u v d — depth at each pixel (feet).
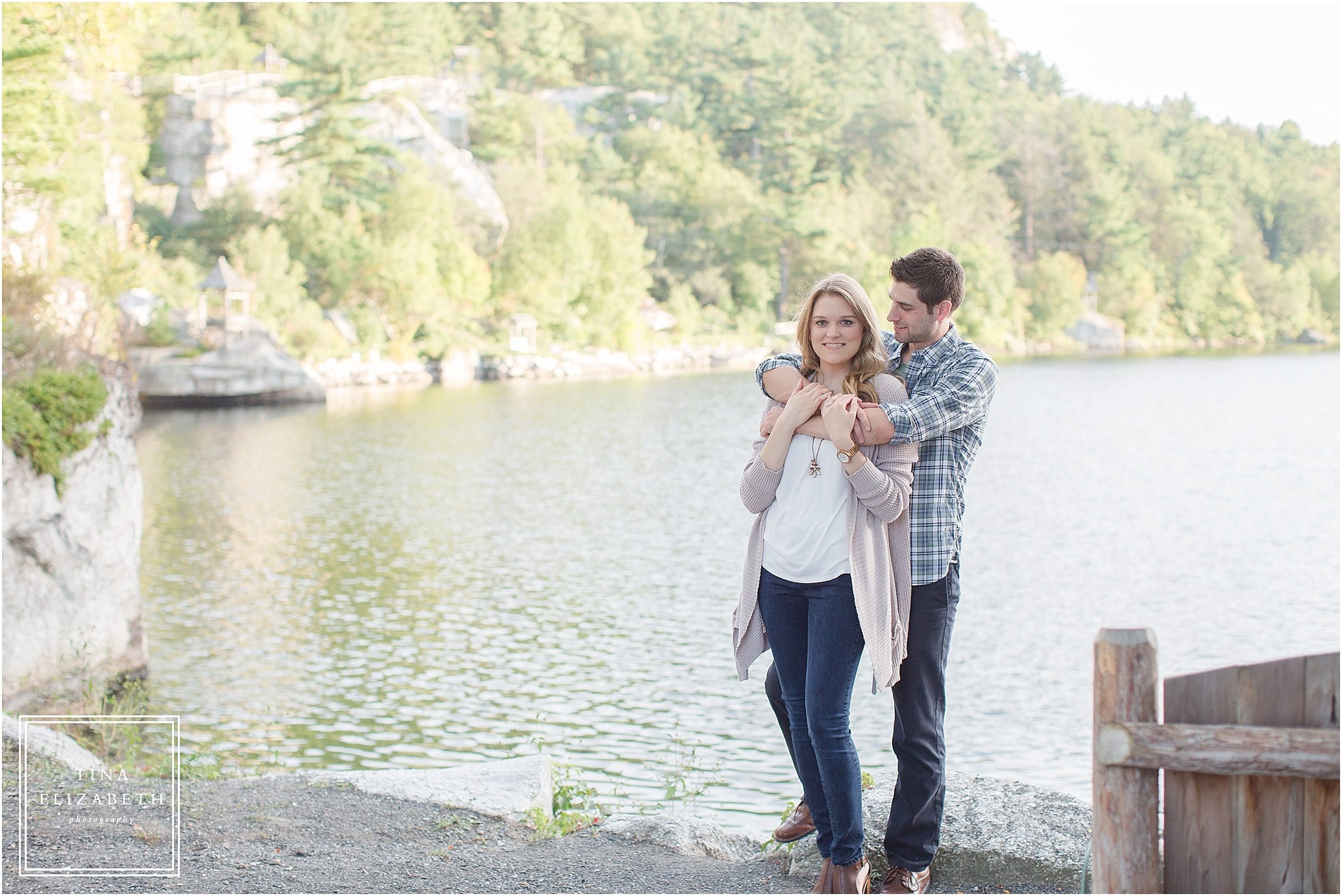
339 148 212.02
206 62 241.55
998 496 82.64
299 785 15.51
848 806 10.54
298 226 197.36
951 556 10.82
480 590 51.16
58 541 31.86
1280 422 133.90
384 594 50.14
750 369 232.32
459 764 28.89
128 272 122.62
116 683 33.94
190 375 143.33
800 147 265.95
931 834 11.01
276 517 69.87
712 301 266.77
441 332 198.59
